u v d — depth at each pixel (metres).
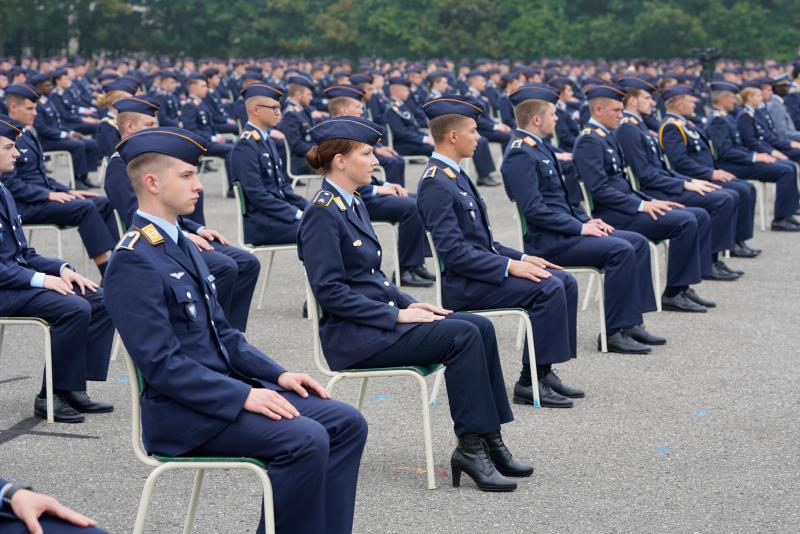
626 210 8.88
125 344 4.02
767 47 50.88
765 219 13.84
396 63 34.50
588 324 8.65
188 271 4.20
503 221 13.46
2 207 6.28
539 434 6.00
